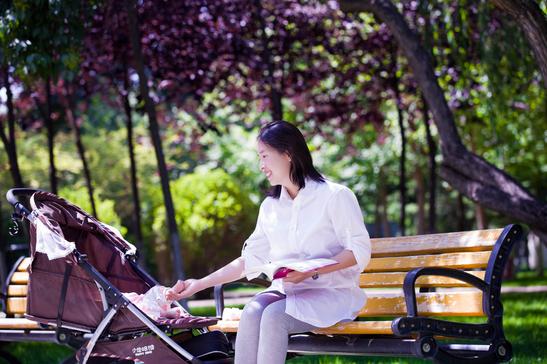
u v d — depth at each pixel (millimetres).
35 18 8125
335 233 4523
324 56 13422
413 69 10008
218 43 11492
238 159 24156
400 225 13406
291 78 12852
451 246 4820
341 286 4496
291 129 4590
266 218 4742
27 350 8633
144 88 9734
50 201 5262
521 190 9180
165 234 18141
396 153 23188
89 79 12188
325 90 13781
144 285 5309
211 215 17688
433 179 13109
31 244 4941
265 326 4309
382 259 5145
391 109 18250
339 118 14258
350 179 26234
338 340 4500
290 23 12133
